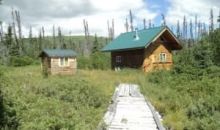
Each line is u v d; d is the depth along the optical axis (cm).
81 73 3762
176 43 4362
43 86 1873
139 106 1742
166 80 2703
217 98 1595
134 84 2891
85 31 10162
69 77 3167
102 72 3938
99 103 1708
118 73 3828
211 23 8144
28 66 5294
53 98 1600
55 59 3716
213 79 2297
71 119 1233
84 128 1145
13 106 1105
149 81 3002
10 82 1923
